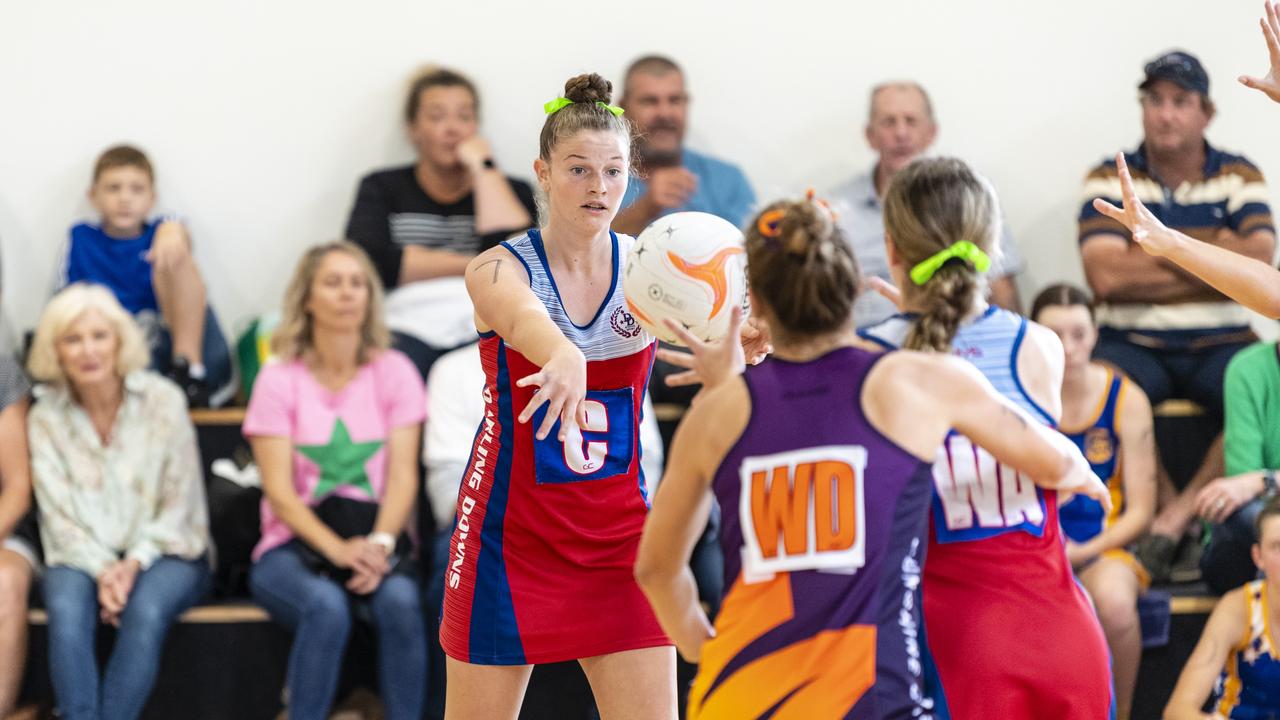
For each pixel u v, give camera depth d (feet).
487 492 36.96
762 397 29.78
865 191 67.56
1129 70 72.18
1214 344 64.13
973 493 32.86
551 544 36.35
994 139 72.28
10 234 68.80
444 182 67.10
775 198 31.14
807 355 30.09
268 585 55.57
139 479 58.18
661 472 58.29
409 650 54.49
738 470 29.68
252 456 61.72
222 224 70.08
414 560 57.57
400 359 59.93
